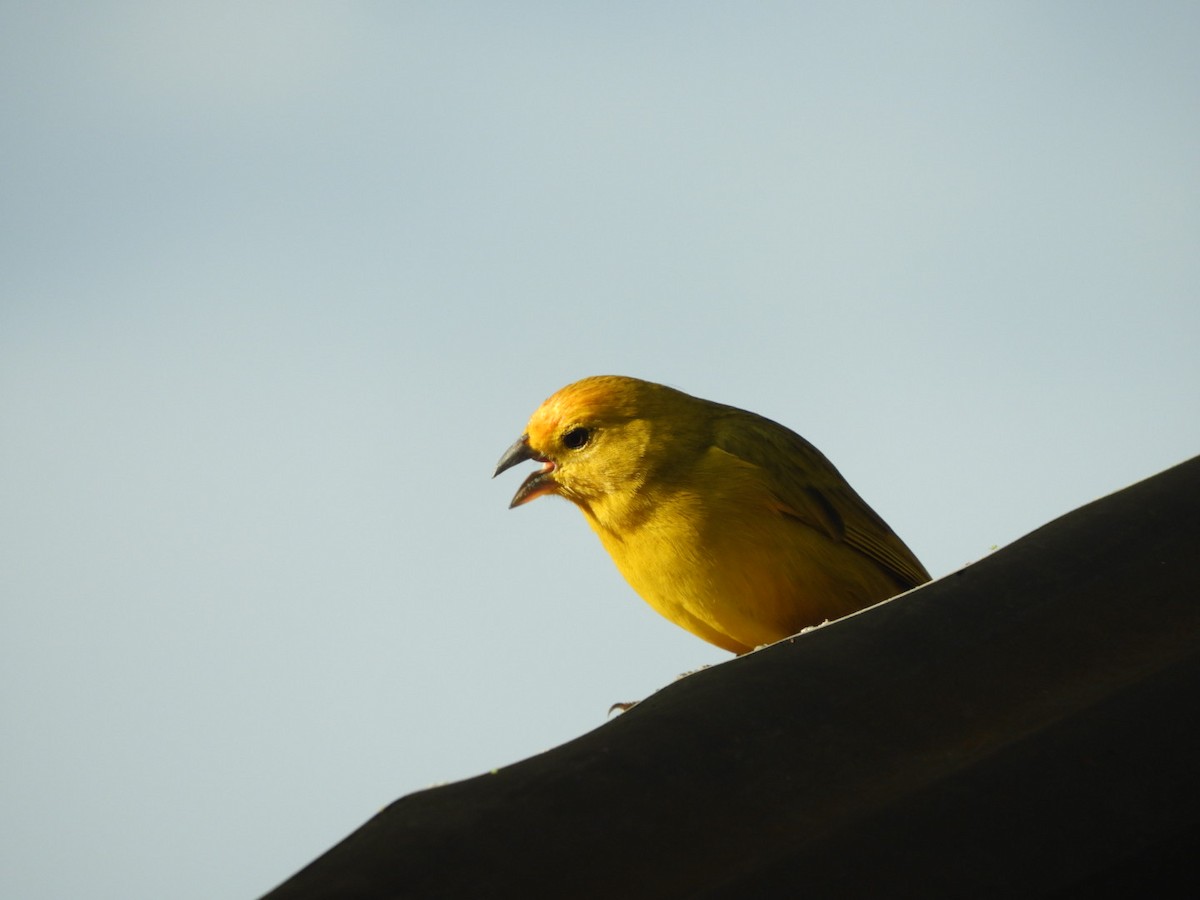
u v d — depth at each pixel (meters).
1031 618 5.54
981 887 5.02
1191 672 5.42
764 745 5.22
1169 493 5.71
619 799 4.98
